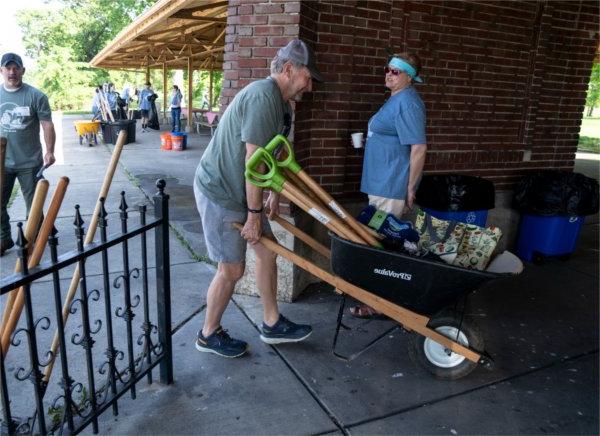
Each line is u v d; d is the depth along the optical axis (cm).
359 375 298
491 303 407
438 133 473
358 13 396
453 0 444
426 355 295
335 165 416
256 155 253
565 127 552
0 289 167
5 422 190
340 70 397
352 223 273
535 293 430
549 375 306
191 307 376
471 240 290
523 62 502
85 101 4278
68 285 406
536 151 541
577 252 543
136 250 499
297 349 323
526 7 486
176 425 248
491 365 314
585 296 426
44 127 456
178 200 724
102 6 4391
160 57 2008
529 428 256
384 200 364
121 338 328
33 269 186
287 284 389
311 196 283
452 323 288
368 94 418
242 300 392
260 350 321
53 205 201
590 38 533
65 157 1120
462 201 436
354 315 371
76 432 218
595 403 279
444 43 451
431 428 254
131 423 248
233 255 286
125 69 2883
